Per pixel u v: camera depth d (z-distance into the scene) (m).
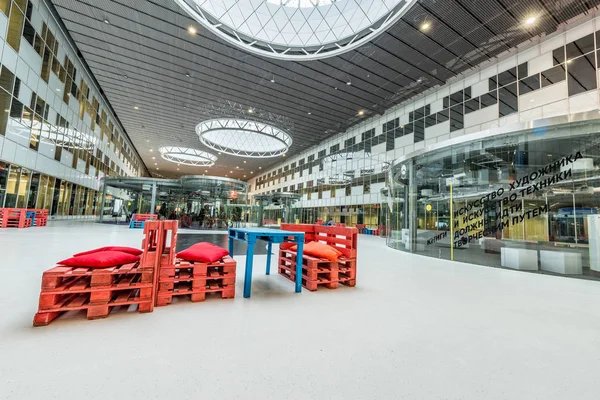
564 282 5.89
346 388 1.88
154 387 1.78
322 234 6.07
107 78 21.39
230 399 1.70
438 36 14.78
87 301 2.98
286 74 19.45
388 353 2.43
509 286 5.37
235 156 42.47
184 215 27.98
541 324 3.28
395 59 17.03
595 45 12.59
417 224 11.27
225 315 3.19
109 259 3.13
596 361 2.41
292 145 37.75
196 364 2.10
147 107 26.73
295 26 16.72
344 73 18.94
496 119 16.36
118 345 2.35
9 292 3.56
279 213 37.72
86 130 22.61
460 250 9.93
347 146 31.16
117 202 31.73
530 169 9.38
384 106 24.23
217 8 14.37
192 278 3.64
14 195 13.88
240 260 7.18
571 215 9.55
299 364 2.18
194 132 33.28
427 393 1.87
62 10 14.51
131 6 13.84
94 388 1.74
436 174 10.98
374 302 3.97
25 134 14.14
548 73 14.14
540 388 1.98
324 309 3.57
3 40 12.05
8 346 2.23
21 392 1.66
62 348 2.24
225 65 18.66
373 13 14.09
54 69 16.66
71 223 18.78
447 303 4.04
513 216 9.80
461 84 18.59
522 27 13.81
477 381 2.04
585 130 7.15
